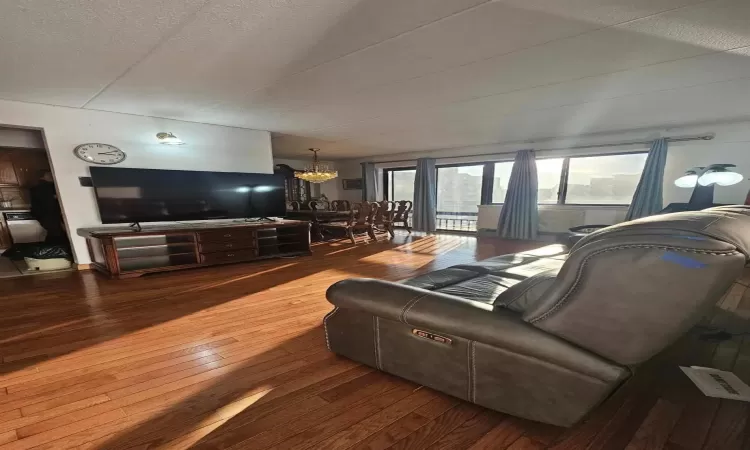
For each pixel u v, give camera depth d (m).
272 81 2.75
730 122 4.20
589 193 5.67
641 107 3.56
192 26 1.83
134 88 2.94
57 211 5.26
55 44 2.04
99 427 1.28
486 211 6.79
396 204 8.04
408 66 2.41
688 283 0.78
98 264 3.78
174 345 1.98
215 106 3.57
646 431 1.21
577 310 0.97
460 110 3.73
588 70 2.49
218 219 4.54
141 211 3.90
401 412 1.35
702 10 1.63
